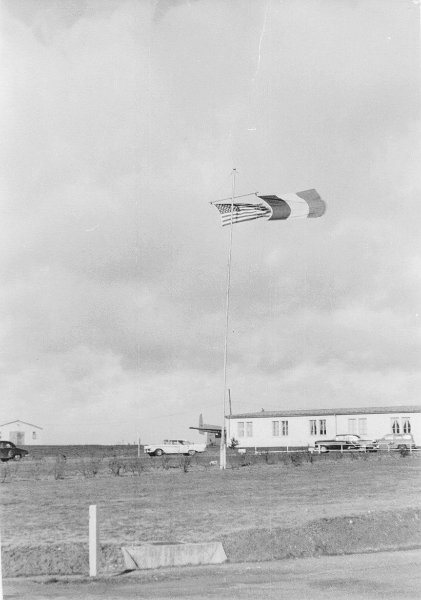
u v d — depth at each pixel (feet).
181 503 64.49
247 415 176.86
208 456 149.69
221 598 31.68
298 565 39.96
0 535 47.16
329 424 168.45
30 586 34.55
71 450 202.28
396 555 43.32
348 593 32.78
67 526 52.01
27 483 85.92
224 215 117.19
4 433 180.75
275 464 119.24
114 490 76.43
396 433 161.68
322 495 69.97
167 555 40.75
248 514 57.16
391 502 63.41
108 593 32.89
